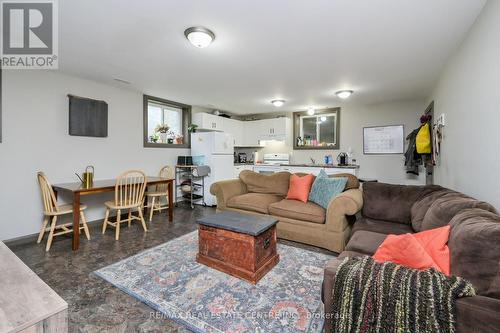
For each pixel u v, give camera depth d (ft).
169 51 8.30
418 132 12.60
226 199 11.48
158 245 9.05
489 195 5.49
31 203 9.85
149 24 6.56
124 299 5.71
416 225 6.70
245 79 11.37
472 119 6.52
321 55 8.61
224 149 16.72
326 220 8.61
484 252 3.18
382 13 6.01
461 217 4.25
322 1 5.53
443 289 2.91
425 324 2.85
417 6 5.72
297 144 19.86
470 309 2.74
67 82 10.80
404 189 8.23
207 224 7.20
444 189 7.30
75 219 8.70
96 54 8.57
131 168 13.56
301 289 6.14
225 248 6.94
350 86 12.42
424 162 12.74
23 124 9.59
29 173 9.78
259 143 20.63
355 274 3.48
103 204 12.34
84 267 7.29
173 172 16.02
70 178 11.00
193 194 16.55
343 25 6.58
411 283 3.08
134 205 10.42
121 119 13.01
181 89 13.16
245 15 6.11
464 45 7.23
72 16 6.20
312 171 17.29
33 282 3.44
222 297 5.78
